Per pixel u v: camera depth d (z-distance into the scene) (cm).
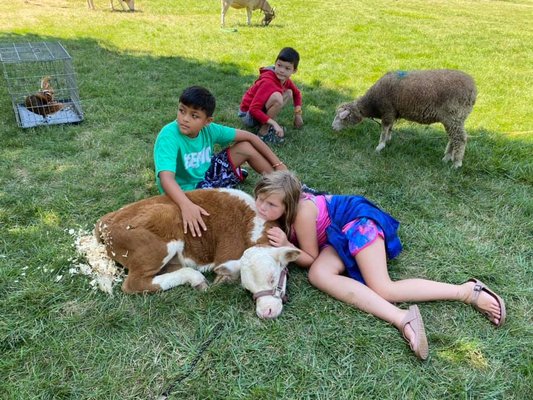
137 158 454
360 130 542
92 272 291
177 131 326
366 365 238
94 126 530
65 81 649
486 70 839
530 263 324
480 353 247
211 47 941
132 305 270
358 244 279
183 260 294
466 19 1452
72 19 1177
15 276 289
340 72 799
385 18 1369
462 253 330
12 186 398
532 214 381
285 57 493
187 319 263
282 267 278
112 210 368
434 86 429
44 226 342
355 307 271
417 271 312
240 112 540
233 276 282
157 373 232
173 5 1504
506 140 519
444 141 520
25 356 238
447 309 275
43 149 468
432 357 244
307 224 290
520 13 1744
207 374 232
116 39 978
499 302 262
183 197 292
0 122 523
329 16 1382
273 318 261
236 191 304
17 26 1069
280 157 470
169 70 764
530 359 244
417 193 410
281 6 1547
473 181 432
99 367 234
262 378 231
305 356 243
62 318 261
